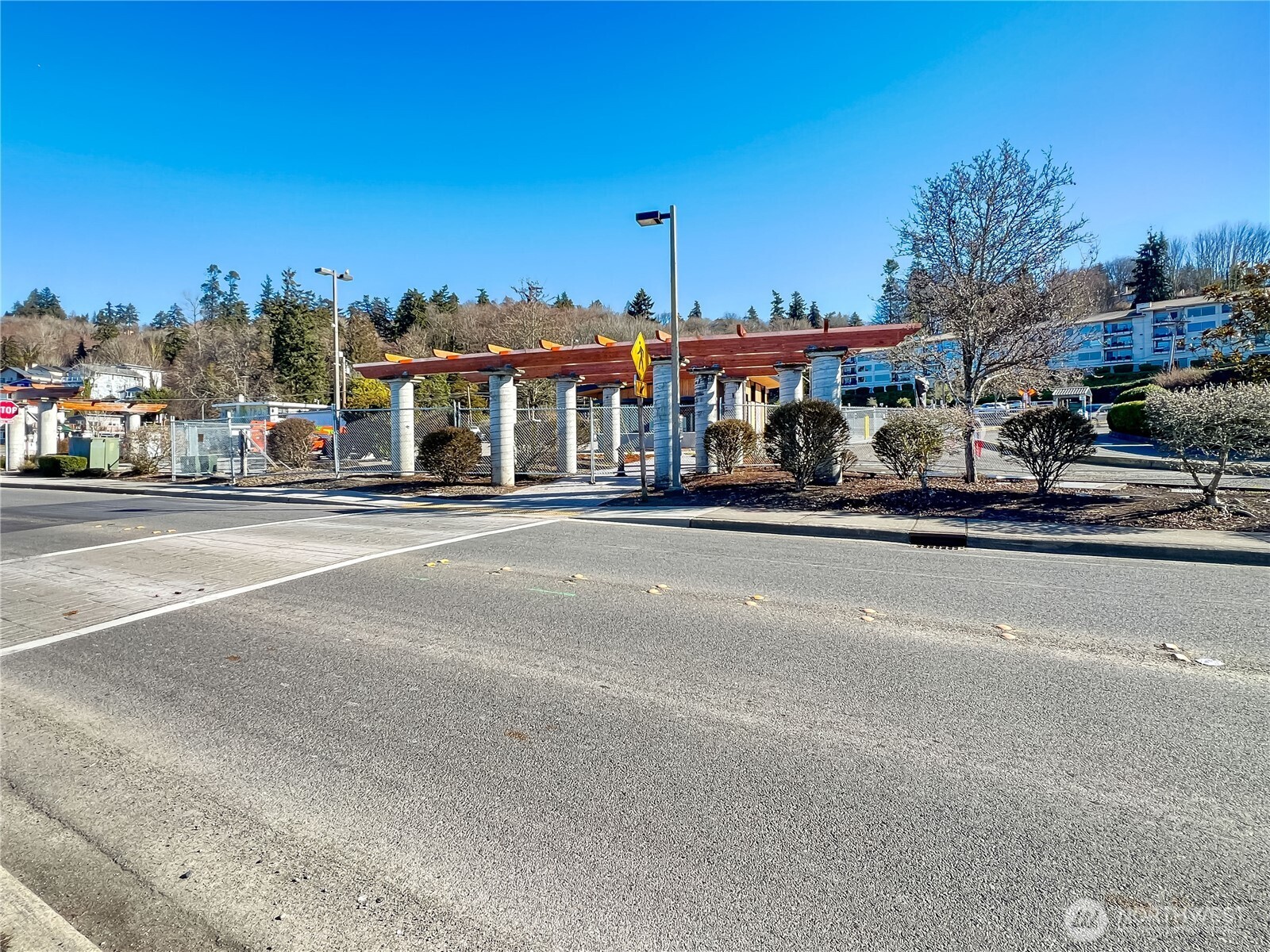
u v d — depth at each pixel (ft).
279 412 104.12
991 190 41.57
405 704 13.21
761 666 14.85
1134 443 72.64
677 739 11.53
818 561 26.18
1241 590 20.70
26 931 7.28
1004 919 7.25
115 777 10.67
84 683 14.56
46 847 8.91
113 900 7.88
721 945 6.96
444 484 58.80
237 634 17.88
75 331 320.29
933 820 9.07
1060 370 44.88
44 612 20.47
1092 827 8.84
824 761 10.71
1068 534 28.99
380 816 9.45
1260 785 9.78
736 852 8.47
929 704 12.74
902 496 38.75
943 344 47.24
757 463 62.28
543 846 8.68
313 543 31.94
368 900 7.79
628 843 8.71
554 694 13.52
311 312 227.61
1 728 12.44
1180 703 12.57
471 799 9.83
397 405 65.00
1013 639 16.37
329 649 16.52
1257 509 30.94
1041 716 12.14
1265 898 7.50
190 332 219.00
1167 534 28.12
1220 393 30.86
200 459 75.56
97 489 65.72
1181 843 8.50
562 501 47.65
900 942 6.94
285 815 9.55
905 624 17.69
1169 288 244.83
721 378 77.51
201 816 9.59
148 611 20.34
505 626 18.10
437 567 25.77
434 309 261.65
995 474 49.11
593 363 60.13
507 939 7.13
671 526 36.65
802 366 55.16
